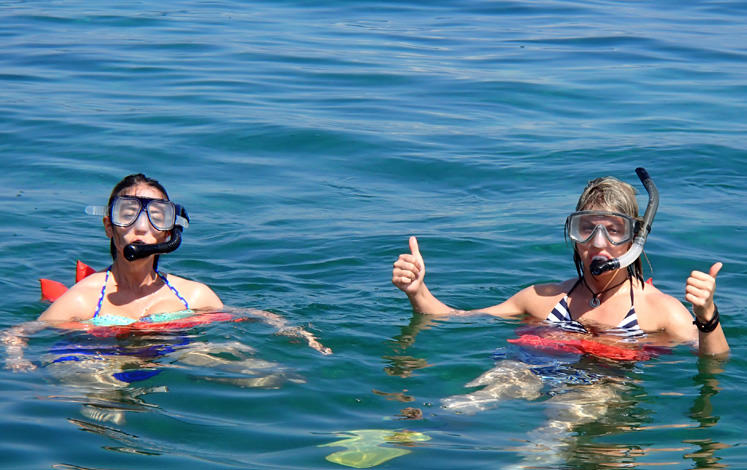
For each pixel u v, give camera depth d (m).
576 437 3.46
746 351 4.40
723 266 5.90
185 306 4.96
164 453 3.27
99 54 12.53
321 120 9.66
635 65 12.35
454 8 16.86
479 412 3.69
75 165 8.12
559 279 5.76
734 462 3.23
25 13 15.52
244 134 9.15
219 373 4.04
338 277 5.77
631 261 4.43
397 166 8.40
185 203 7.29
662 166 8.22
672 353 4.37
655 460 3.26
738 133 9.22
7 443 3.30
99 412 3.60
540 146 8.94
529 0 17.81
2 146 8.57
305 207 7.30
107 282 4.93
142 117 9.62
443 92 11.02
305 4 17.12
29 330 4.57
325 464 3.20
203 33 14.15
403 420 3.62
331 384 3.98
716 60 12.62
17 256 5.99
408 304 5.21
